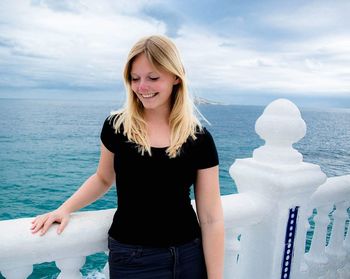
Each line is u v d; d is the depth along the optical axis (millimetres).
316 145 55750
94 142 56625
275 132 1855
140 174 1297
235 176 2006
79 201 1373
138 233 1294
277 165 1832
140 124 1313
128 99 1362
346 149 52375
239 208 1729
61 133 64625
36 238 1184
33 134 62688
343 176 2406
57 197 28578
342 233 2516
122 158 1311
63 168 38750
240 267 2092
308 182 1812
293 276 2031
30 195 28750
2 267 1174
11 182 32375
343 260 2568
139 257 1298
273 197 1799
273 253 1875
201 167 1374
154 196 1301
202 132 1390
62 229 1247
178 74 1316
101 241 1354
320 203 2203
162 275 1341
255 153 1975
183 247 1354
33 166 39156
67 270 1358
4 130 66312
